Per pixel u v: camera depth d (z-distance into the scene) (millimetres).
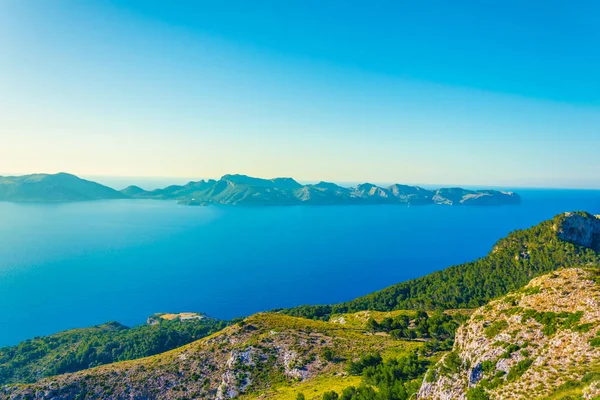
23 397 112500
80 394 111875
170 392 108250
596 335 39438
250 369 105000
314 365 98812
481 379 45344
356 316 174750
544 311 48781
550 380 37375
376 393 63188
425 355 84250
